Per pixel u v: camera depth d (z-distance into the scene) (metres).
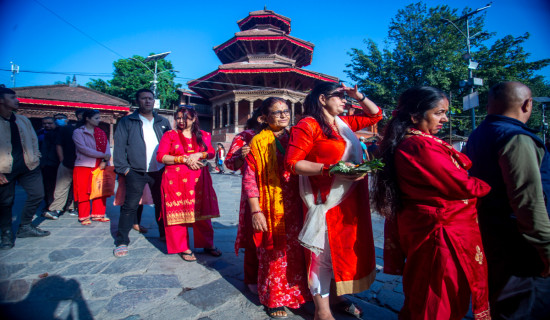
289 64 23.81
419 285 1.46
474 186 1.35
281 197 1.95
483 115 26.36
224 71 21.20
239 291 2.36
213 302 2.18
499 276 1.56
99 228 4.07
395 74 28.16
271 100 2.05
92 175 4.27
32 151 3.42
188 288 2.40
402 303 2.28
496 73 24.50
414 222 1.52
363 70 29.39
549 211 1.40
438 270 1.39
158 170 3.46
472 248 1.41
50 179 4.79
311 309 2.13
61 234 3.75
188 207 2.89
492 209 1.57
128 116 3.29
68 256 3.00
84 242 3.45
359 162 1.83
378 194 1.71
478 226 1.51
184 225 2.95
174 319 1.96
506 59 24.95
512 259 1.51
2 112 3.10
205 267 2.82
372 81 28.61
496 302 1.58
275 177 1.95
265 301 2.00
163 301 2.19
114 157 3.16
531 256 1.47
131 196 3.17
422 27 27.80
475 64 13.75
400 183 1.58
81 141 4.15
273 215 1.92
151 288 2.37
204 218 2.97
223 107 24.61
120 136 3.18
